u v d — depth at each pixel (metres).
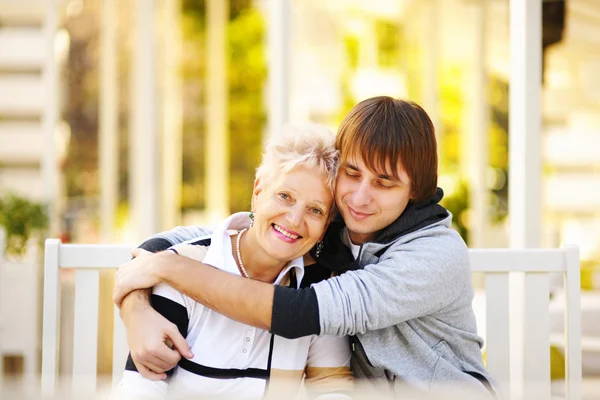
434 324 1.86
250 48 8.44
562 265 2.09
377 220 1.83
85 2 8.30
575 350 2.07
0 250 2.93
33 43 6.41
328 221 1.82
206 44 8.46
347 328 1.70
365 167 1.79
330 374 1.84
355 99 8.04
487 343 2.10
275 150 1.77
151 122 7.10
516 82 3.22
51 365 2.02
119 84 8.48
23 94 6.43
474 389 1.74
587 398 1.19
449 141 7.93
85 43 8.42
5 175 6.44
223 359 1.74
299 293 1.68
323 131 1.81
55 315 2.03
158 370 1.68
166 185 8.46
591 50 4.67
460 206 7.48
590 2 4.43
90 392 1.13
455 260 1.79
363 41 7.97
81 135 8.44
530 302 2.11
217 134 8.55
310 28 7.91
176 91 8.49
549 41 4.68
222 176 8.59
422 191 1.85
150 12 7.04
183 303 1.75
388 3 7.50
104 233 7.68
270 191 1.75
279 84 3.53
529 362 2.11
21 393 1.06
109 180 7.75
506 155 7.70
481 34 7.18
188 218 8.62
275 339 1.78
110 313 4.29
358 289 1.72
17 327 3.69
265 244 1.75
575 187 6.10
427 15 7.47
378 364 1.81
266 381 1.75
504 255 2.09
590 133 5.74
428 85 7.74
